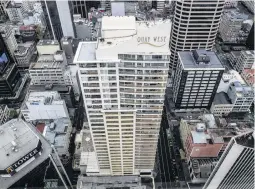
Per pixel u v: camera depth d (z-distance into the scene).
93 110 121.81
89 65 102.56
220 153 181.50
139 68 105.06
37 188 113.94
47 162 107.56
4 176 97.44
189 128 188.25
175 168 187.62
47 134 193.88
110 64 103.06
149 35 98.69
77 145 195.62
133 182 168.25
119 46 99.88
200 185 177.50
